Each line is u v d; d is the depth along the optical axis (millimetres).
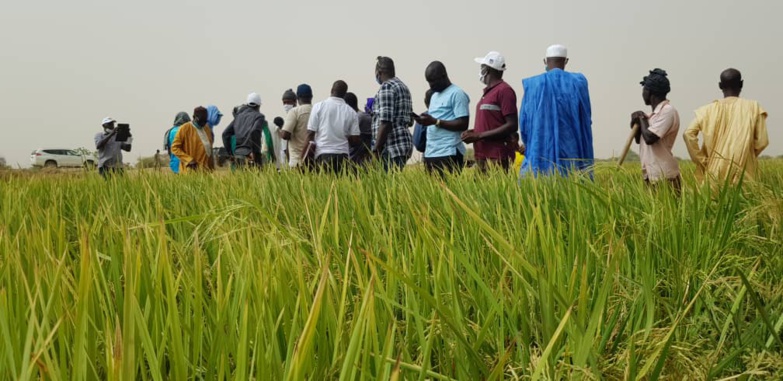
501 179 4383
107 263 2551
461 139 7371
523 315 1905
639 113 6293
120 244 2615
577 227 2932
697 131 6773
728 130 6570
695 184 3535
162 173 7059
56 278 1765
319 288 1327
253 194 4727
